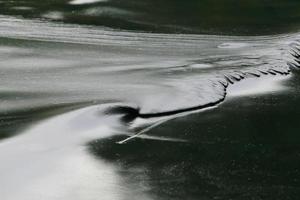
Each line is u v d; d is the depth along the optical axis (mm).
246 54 56562
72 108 37312
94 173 28172
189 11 77125
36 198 25219
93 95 40750
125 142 32625
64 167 28547
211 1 84062
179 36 64438
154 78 46156
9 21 67000
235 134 35156
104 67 49531
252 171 29781
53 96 40312
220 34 66562
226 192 27172
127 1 79312
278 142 34125
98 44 58594
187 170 29406
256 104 41438
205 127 36094
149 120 36719
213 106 40438
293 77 49844
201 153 31812
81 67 49250
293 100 42750
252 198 26688
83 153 30547
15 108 37344
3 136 32094
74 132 33250
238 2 84875
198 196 26594
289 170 30078
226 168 29984
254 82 47344
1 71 46594
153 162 30094
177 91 42312
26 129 33281
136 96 40594
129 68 49500
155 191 26797
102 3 77062
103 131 33906
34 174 27531
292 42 62781
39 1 79125
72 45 57438
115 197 25906
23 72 46688
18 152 29922
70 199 25406
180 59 53594
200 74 47906
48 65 49344
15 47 55094
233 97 43094
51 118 35156
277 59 54656
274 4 84812
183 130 35344
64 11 73688
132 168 29172
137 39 61906
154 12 75250
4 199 24953
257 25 72438
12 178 26953
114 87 42938
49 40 58906
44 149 30562
